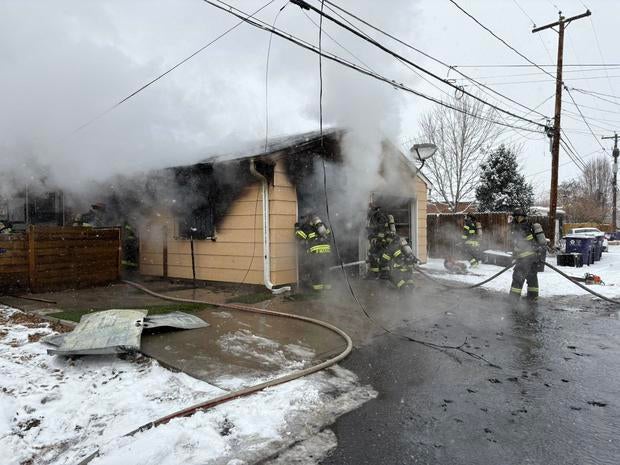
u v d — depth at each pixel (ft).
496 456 8.65
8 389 11.19
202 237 27.20
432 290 27.17
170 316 17.60
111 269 27.50
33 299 22.09
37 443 8.91
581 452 8.81
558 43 51.72
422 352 14.96
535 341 16.55
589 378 12.83
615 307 22.74
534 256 23.71
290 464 8.24
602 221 139.13
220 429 9.37
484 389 11.94
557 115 51.80
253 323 18.04
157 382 11.86
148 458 8.11
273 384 11.54
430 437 9.34
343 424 9.84
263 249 24.36
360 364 13.69
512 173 76.69
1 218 28.94
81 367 12.87
